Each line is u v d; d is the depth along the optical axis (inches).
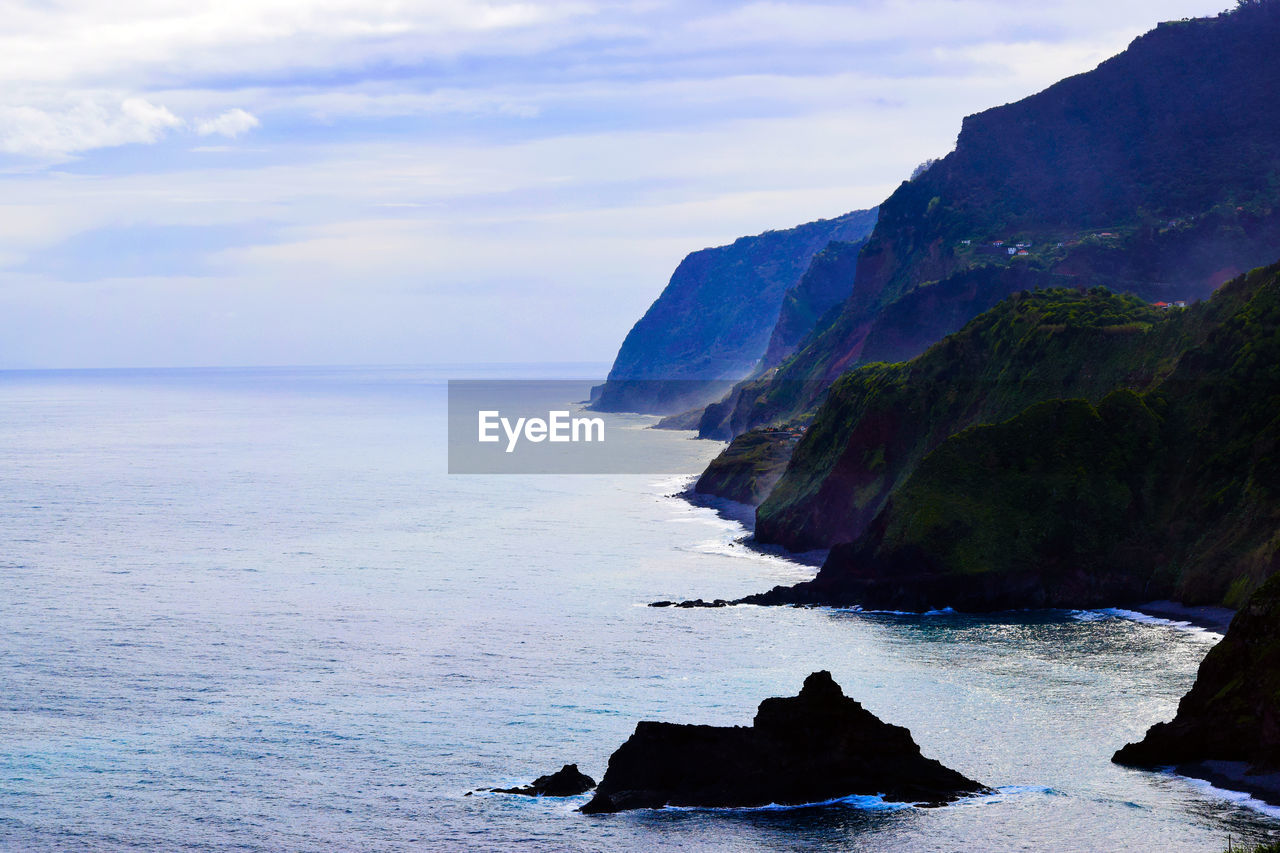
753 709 2950.3
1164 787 2417.6
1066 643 3592.5
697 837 2246.6
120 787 2497.5
